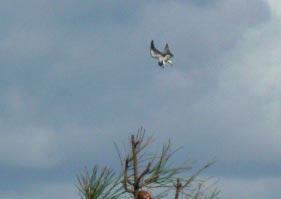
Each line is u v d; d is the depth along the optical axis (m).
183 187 12.40
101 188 12.63
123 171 12.55
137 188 12.52
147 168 12.48
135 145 12.53
